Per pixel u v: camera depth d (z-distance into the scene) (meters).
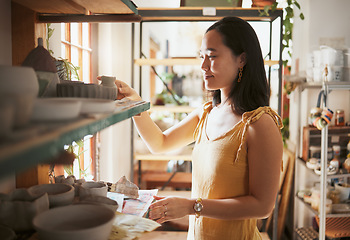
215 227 1.27
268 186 1.17
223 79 1.29
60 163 0.88
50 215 0.74
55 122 0.55
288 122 3.61
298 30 3.38
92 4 1.13
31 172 1.08
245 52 1.27
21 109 0.47
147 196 1.28
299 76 3.20
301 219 3.38
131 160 2.88
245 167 1.24
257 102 1.29
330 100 3.30
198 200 1.15
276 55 3.63
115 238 0.80
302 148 3.20
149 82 4.39
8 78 0.57
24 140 0.41
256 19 2.78
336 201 2.92
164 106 3.00
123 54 3.25
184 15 2.61
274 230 2.88
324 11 3.21
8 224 0.77
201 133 1.42
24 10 1.13
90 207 0.77
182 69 4.48
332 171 2.82
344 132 3.10
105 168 2.88
